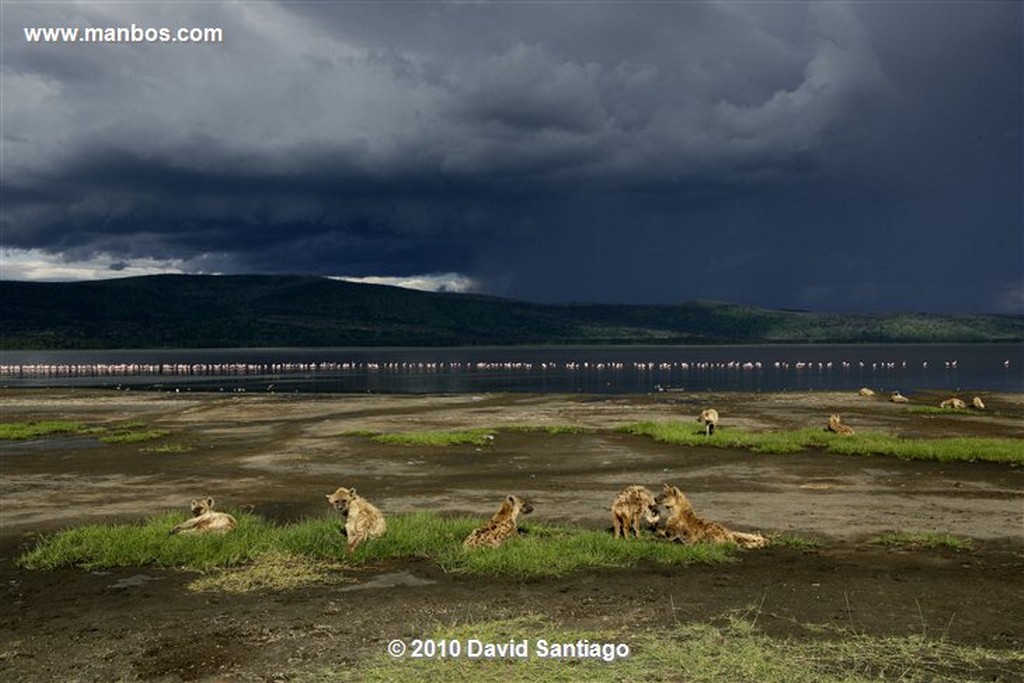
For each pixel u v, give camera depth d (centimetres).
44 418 4106
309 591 991
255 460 2405
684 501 1259
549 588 994
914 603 920
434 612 900
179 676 729
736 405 4609
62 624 881
